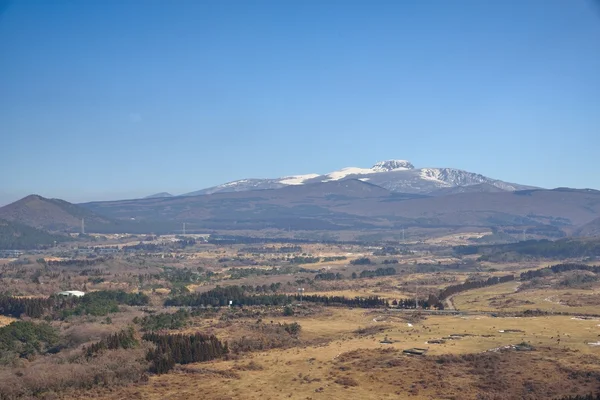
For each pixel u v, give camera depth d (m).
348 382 145.88
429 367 155.12
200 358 173.38
